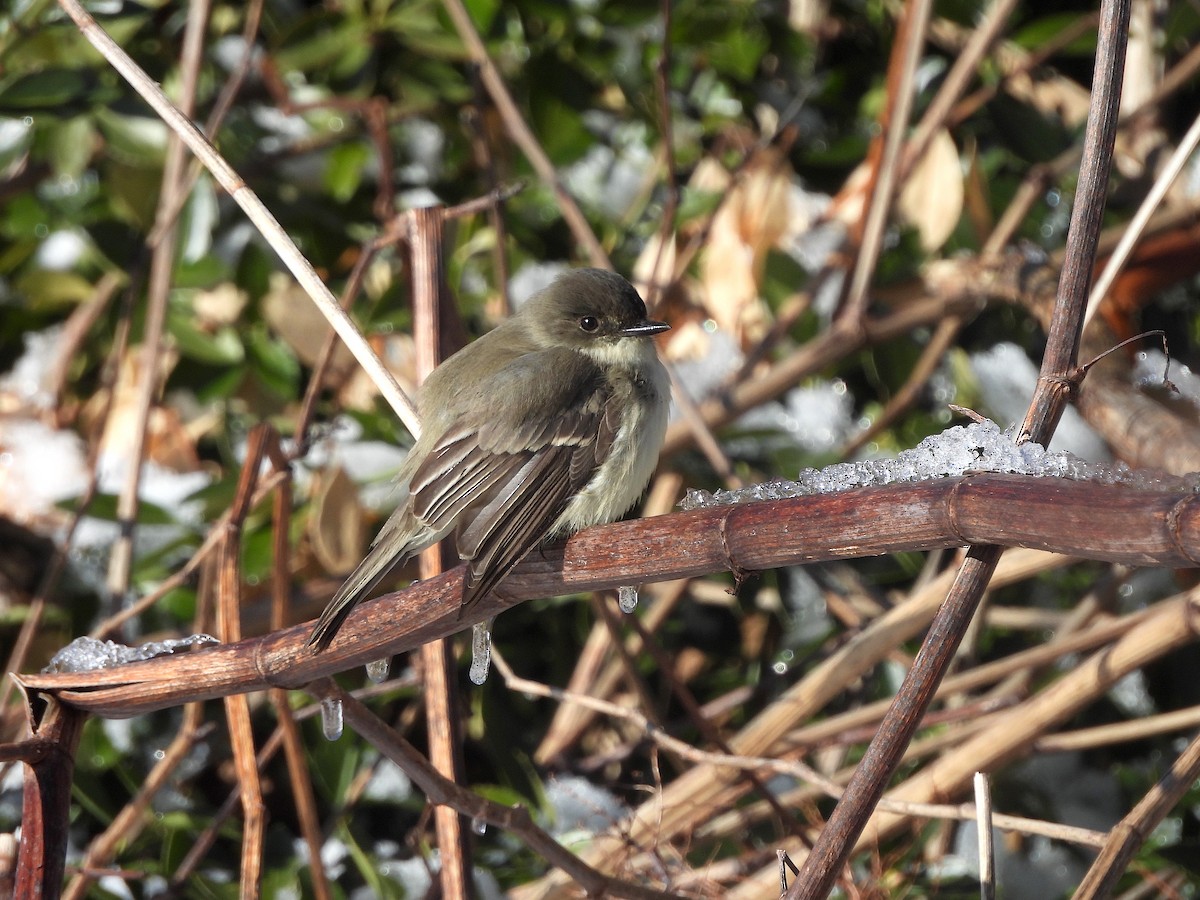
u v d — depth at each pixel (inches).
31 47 422.3
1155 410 354.3
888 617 351.3
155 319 380.8
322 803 382.0
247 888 275.4
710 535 200.2
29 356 455.5
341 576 392.8
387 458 414.6
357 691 355.3
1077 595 415.2
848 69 460.4
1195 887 345.7
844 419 446.9
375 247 331.3
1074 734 335.3
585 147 439.2
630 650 393.1
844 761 389.4
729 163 448.5
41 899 221.5
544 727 412.2
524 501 294.0
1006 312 439.5
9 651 407.8
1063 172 425.7
